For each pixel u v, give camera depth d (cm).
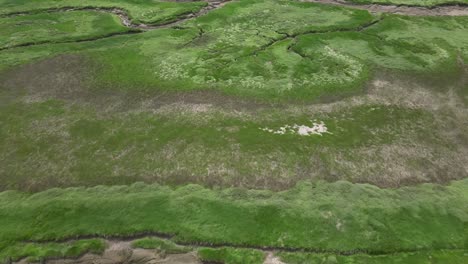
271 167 2541
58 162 2602
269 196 2352
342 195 2353
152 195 2350
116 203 2298
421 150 2698
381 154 2652
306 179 2470
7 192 2391
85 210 2262
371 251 2080
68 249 2089
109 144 2736
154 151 2667
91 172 2527
